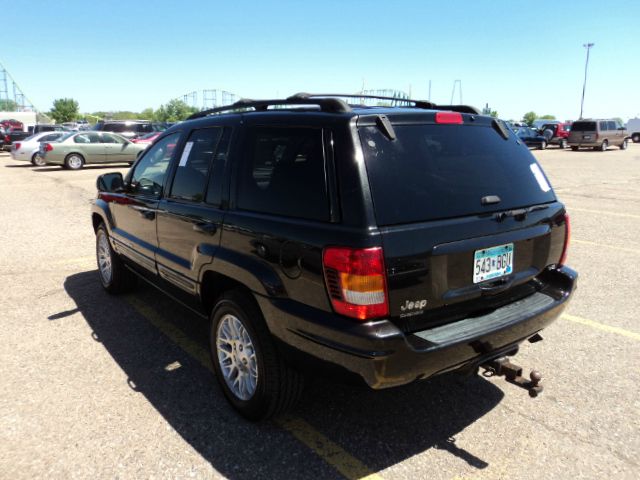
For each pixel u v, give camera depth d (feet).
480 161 9.62
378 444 9.59
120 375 12.11
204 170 11.36
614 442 9.62
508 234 9.30
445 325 8.77
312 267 8.30
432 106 11.90
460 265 8.65
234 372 10.54
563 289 10.41
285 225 8.82
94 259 22.45
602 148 106.01
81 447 9.41
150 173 13.89
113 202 16.05
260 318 9.50
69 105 313.73
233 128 10.86
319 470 8.87
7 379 11.85
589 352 13.23
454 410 10.69
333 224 8.15
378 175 8.21
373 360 7.75
